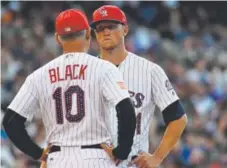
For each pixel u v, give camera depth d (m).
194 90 51.09
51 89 15.72
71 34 15.78
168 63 53.09
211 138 42.00
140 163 16.98
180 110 17.45
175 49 57.53
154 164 17.05
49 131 15.80
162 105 17.44
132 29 58.25
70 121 15.51
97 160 15.37
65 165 15.36
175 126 17.34
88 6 58.88
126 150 15.29
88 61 15.72
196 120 43.28
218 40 63.47
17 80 43.81
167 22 62.38
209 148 40.69
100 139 15.50
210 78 54.91
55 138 15.65
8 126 15.76
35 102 15.89
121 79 15.69
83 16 15.98
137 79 17.53
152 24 61.91
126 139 15.24
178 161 38.84
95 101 15.52
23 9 56.25
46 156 15.93
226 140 42.81
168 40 60.06
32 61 47.81
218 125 44.44
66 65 15.74
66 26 15.76
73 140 15.47
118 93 15.38
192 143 40.38
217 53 60.41
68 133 15.55
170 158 38.47
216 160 39.88
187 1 64.25
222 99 50.53
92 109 15.50
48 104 15.73
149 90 17.55
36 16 55.91
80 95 15.54
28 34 51.34
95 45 49.31
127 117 15.25
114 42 17.39
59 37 15.95
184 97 48.50
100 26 17.38
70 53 15.84
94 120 15.47
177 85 50.44
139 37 56.66
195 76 53.66
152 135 38.41
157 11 62.22
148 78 17.55
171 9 62.88
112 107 16.08
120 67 17.55
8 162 33.72
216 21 66.00
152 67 17.61
